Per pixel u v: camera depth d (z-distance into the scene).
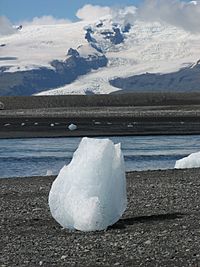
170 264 23.12
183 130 139.38
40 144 100.75
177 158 78.00
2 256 24.81
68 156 80.50
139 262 23.52
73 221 29.72
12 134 124.75
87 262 23.70
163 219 31.48
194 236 27.50
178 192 40.66
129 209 34.56
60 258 24.39
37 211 34.81
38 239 27.70
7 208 35.88
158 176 49.75
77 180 30.14
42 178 51.62
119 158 30.55
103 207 29.55
